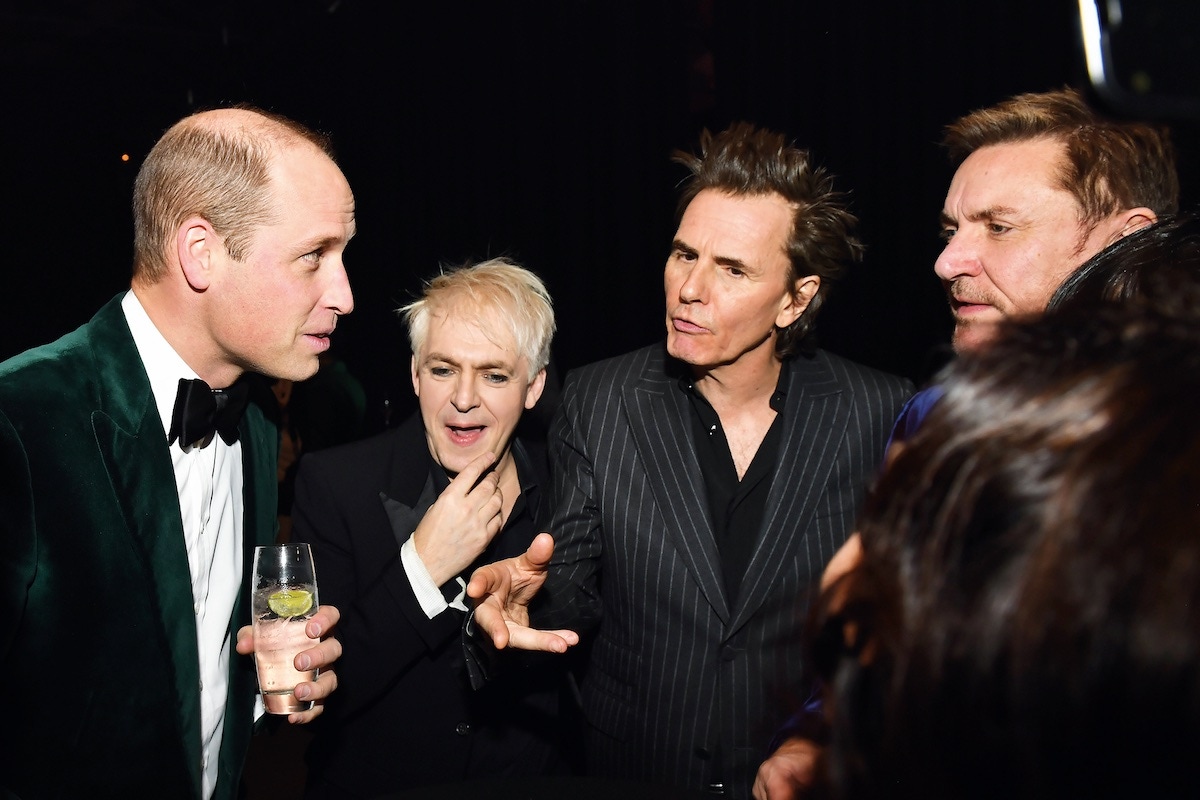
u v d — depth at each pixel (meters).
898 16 3.32
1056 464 0.45
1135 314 0.51
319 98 8.37
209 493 1.53
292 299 1.39
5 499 1.17
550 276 6.15
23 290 8.90
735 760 1.56
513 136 6.42
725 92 4.21
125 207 8.73
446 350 1.74
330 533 1.78
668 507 1.62
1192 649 0.41
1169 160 1.32
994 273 1.33
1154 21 0.42
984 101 2.99
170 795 1.31
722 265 1.59
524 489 1.89
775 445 1.71
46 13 7.55
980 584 0.46
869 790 0.50
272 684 1.41
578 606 1.69
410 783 1.68
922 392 0.64
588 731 1.75
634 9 5.02
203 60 8.29
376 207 8.19
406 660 1.60
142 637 1.29
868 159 3.45
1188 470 0.43
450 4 6.83
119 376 1.35
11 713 1.20
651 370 1.76
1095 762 0.44
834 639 0.54
